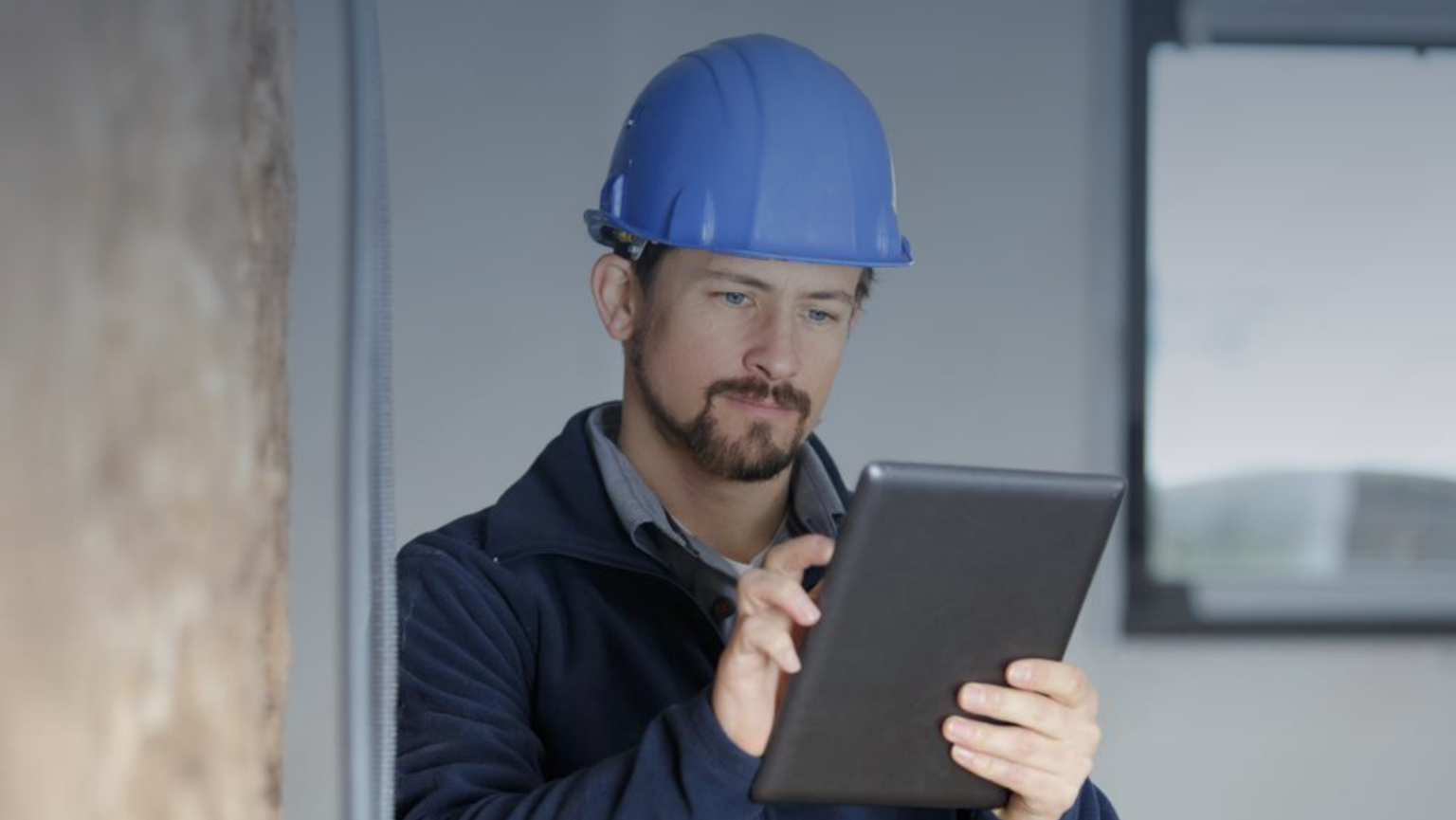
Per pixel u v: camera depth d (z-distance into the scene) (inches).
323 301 30.0
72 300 19.3
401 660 55.2
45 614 18.8
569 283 131.8
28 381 18.4
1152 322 154.2
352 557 29.8
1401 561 157.6
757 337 58.4
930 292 147.7
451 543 59.4
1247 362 156.1
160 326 21.6
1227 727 151.9
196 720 23.2
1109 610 152.2
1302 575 156.9
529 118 131.6
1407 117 154.6
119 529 20.6
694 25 141.0
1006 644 47.5
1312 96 153.8
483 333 130.6
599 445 60.7
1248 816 151.8
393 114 130.0
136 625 21.0
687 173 59.3
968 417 148.3
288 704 30.0
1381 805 152.3
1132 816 151.2
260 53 25.8
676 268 59.1
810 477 62.2
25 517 18.3
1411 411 157.2
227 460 24.1
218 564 23.8
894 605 45.1
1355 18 151.8
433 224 130.5
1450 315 156.6
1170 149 153.3
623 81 134.5
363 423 29.8
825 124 60.1
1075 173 148.9
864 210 60.9
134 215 20.8
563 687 58.0
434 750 52.7
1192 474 156.6
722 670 45.7
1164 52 151.5
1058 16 148.0
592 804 47.1
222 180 23.8
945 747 48.3
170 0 21.9
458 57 130.6
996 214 148.2
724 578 60.1
